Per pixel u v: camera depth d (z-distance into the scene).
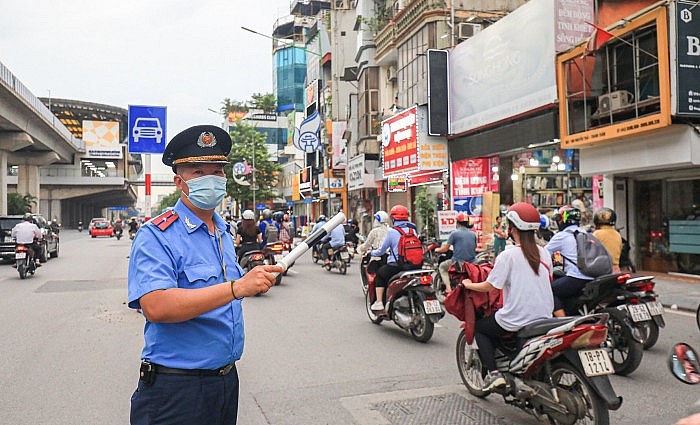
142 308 2.16
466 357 5.26
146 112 20.50
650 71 11.65
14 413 4.70
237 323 2.47
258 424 4.39
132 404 2.35
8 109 36.84
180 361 2.28
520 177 16.58
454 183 18.70
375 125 28.08
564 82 13.08
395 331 7.79
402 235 7.71
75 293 11.73
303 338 7.36
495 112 15.97
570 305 6.03
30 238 14.61
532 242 4.31
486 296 4.55
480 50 16.67
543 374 4.14
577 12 13.45
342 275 14.83
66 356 6.55
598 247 5.90
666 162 11.02
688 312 8.91
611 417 4.46
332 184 35.50
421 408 4.71
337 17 37.66
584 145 12.76
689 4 10.31
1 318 8.95
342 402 4.88
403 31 22.11
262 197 51.25
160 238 2.27
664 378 5.48
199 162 2.37
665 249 12.96
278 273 2.22
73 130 77.94
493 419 4.45
